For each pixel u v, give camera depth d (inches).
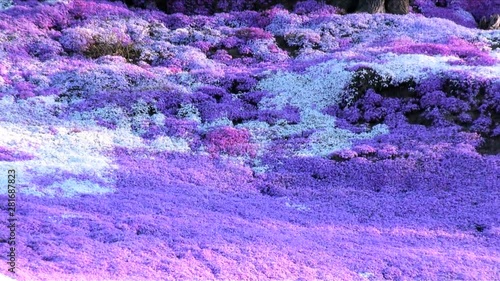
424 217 575.2
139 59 962.1
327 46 992.2
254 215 557.6
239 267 429.1
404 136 721.0
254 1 1178.0
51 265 390.0
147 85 845.8
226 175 660.7
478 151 691.4
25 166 607.2
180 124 765.3
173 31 1048.8
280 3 1173.7
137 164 660.7
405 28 1035.9
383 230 539.2
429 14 1155.9
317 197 619.2
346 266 450.6
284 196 623.2
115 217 508.7
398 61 835.4
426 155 675.4
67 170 613.3
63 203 530.9
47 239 436.8
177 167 667.4
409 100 776.9
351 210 590.6
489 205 592.1
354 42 1005.2
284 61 959.0
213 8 1179.3
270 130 760.3
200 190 617.3
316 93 829.8
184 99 815.1
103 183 600.7
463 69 792.9
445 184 636.7
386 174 651.5
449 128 723.4
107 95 813.2
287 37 1020.5
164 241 467.5
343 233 526.9
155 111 795.4
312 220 557.9
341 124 767.7
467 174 648.4
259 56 979.3
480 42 952.3
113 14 1084.5
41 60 936.3
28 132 711.1
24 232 446.6
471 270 450.6
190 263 427.5
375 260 462.9
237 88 863.7
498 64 832.3
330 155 690.8
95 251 426.0
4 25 986.7
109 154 680.4
